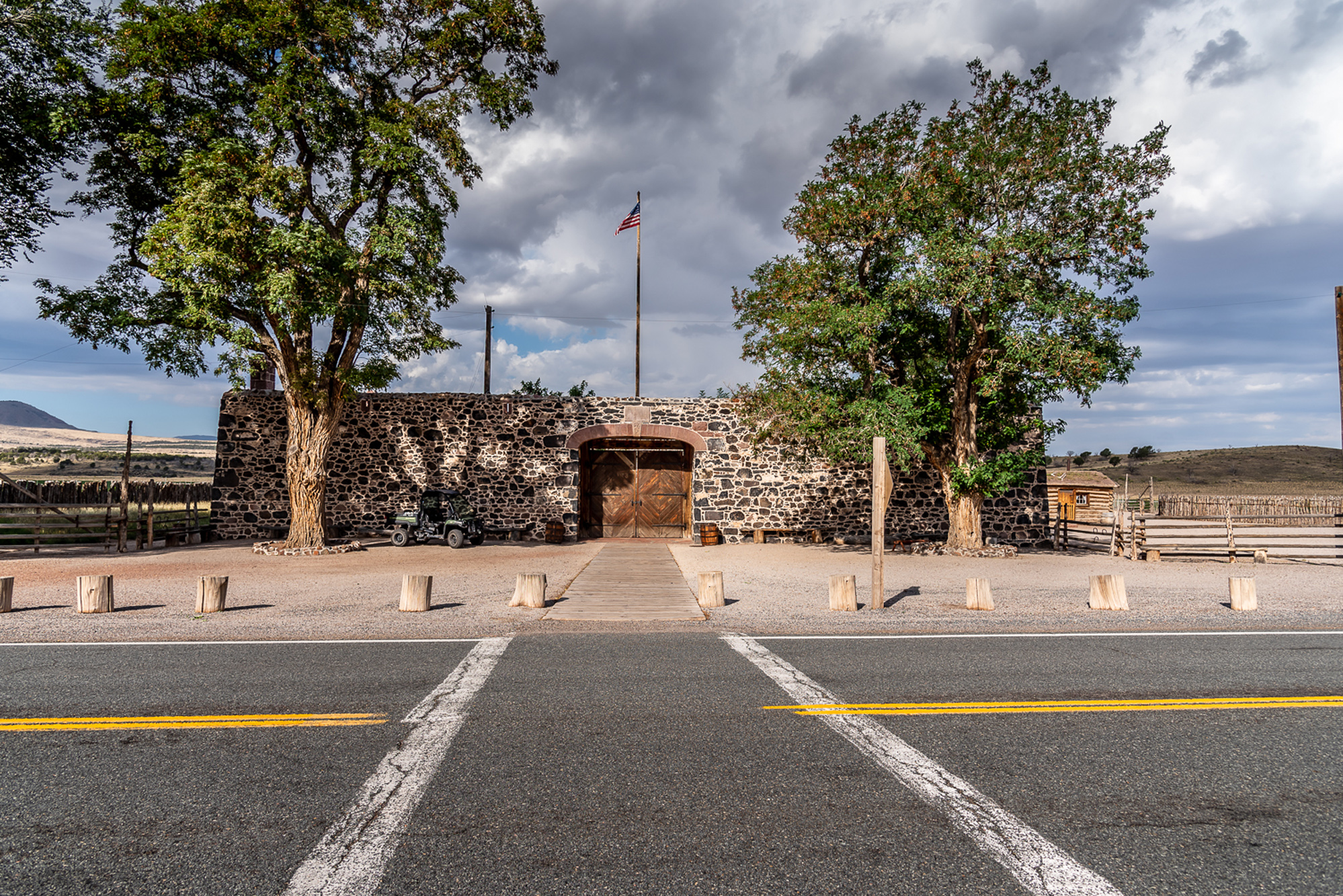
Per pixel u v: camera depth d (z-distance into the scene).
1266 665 5.10
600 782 2.98
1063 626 6.70
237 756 3.29
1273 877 2.26
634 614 7.30
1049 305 12.73
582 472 19.38
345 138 14.16
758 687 4.46
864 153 14.13
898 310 14.66
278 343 14.06
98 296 14.47
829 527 18.41
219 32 12.77
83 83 13.88
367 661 5.18
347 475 18.16
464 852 2.38
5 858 2.36
